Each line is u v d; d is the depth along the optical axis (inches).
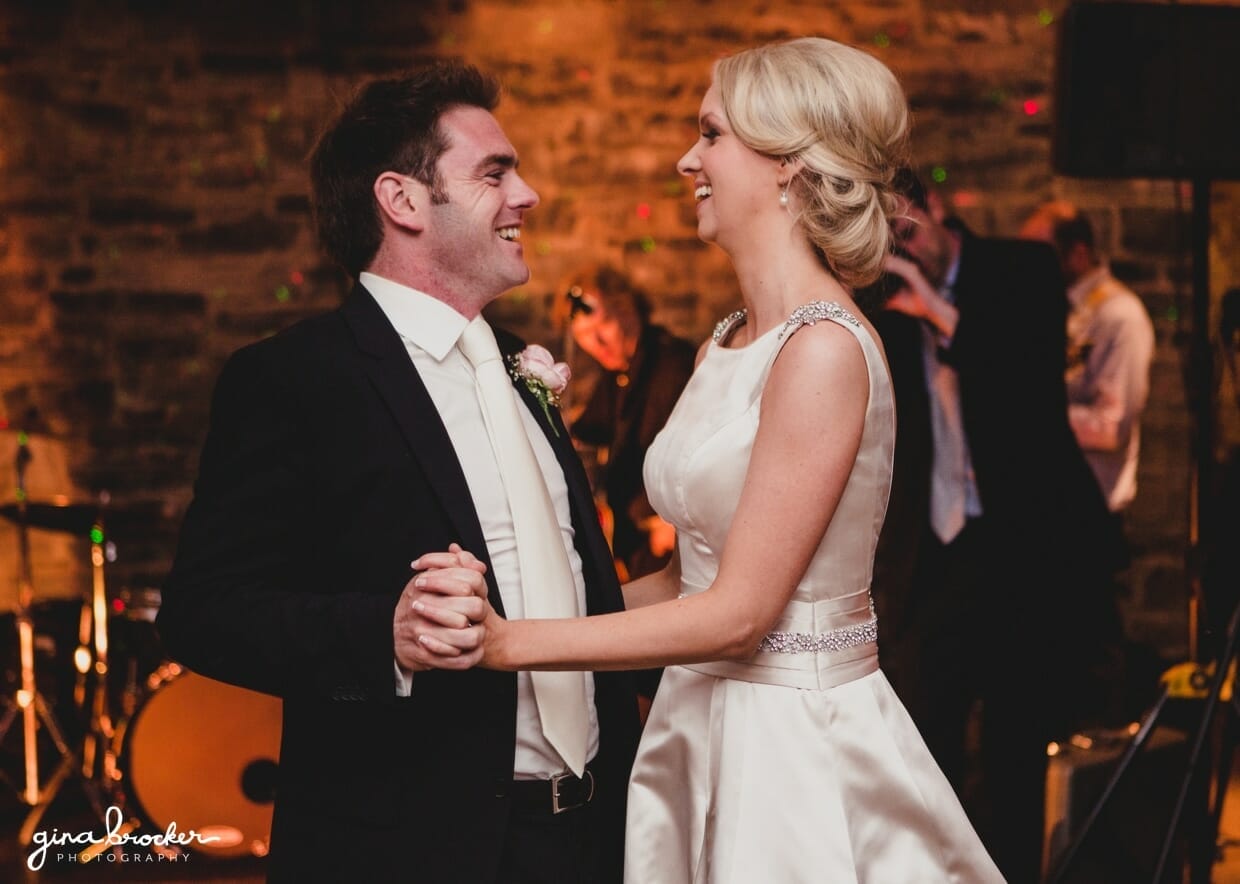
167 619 66.3
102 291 225.0
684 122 230.1
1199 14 127.0
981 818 138.9
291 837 68.2
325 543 68.4
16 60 221.9
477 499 70.4
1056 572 135.9
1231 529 128.1
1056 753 137.7
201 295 226.7
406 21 227.0
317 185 74.8
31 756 185.8
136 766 163.8
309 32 225.9
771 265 71.6
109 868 157.6
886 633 141.8
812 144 69.8
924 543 134.6
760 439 67.2
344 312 71.4
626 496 185.0
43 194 223.3
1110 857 133.6
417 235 71.8
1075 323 205.3
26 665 189.6
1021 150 231.6
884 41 230.7
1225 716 120.8
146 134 224.7
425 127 71.5
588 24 228.5
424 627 61.5
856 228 69.9
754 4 229.9
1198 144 127.2
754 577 65.5
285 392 67.2
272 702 167.0
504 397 72.2
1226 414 147.4
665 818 73.2
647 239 229.6
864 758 69.4
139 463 226.1
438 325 71.9
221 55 225.1
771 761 68.7
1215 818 118.6
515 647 63.4
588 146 228.7
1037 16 231.3
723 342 77.4
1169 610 228.7
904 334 135.6
